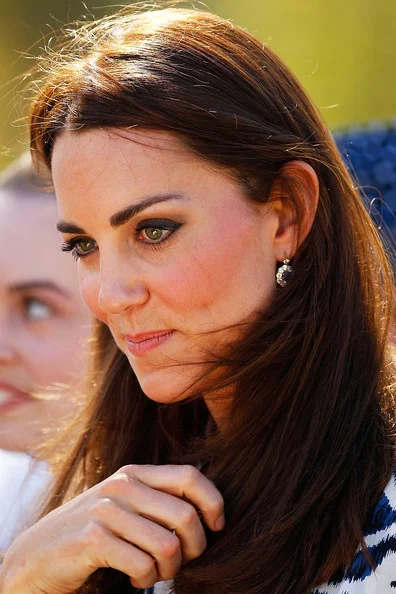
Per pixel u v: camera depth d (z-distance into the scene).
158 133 5.59
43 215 10.67
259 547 5.73
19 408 10.41
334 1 14.38
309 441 5.86
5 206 10.78
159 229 5.65
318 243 6.05
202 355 5.85
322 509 5.72
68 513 6.01
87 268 6.09
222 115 5.71
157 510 5.75
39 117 6.18
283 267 5.98
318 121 6.49
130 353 6.04
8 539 7.94
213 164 5.66
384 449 5.72
